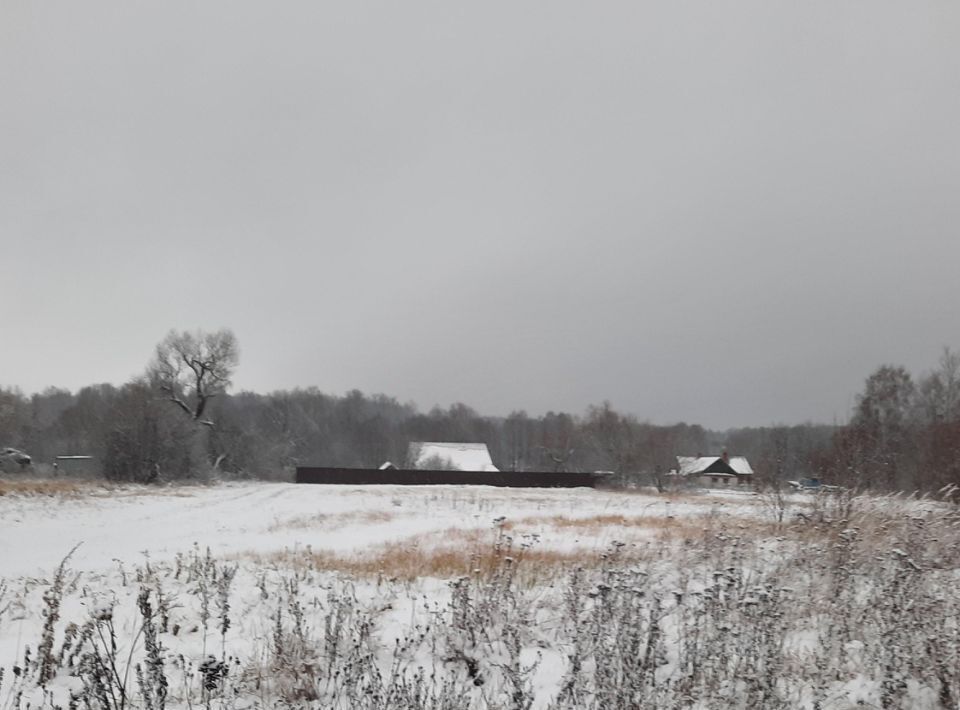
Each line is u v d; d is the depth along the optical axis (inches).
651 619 238.5
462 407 4773.6
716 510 715.4
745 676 211.6
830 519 482.6
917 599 263.7
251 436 2502.5
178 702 202.1
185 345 2301.9
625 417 2805.1
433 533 740.0
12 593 373.4
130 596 350.6
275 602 318.7
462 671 232.4
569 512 1105.4
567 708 199.3
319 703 205.9
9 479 1518.2
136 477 1927.9
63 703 201.6
